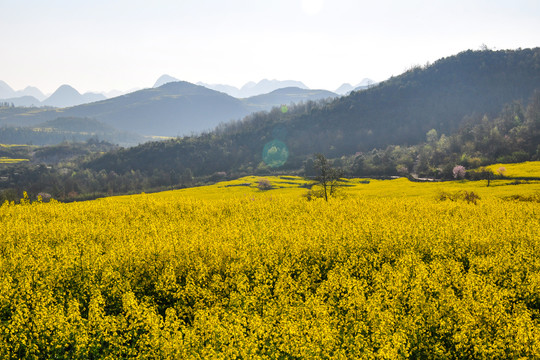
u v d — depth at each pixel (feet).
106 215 147.84
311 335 51.47
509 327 55.77
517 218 137.80
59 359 55.72
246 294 67.72
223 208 168.35
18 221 123.44
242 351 48.75
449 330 57.57
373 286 74.54
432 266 79.87
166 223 123.95
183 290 72.33
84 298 69.62
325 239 96.94
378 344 52.24
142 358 52.42
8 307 66.69
